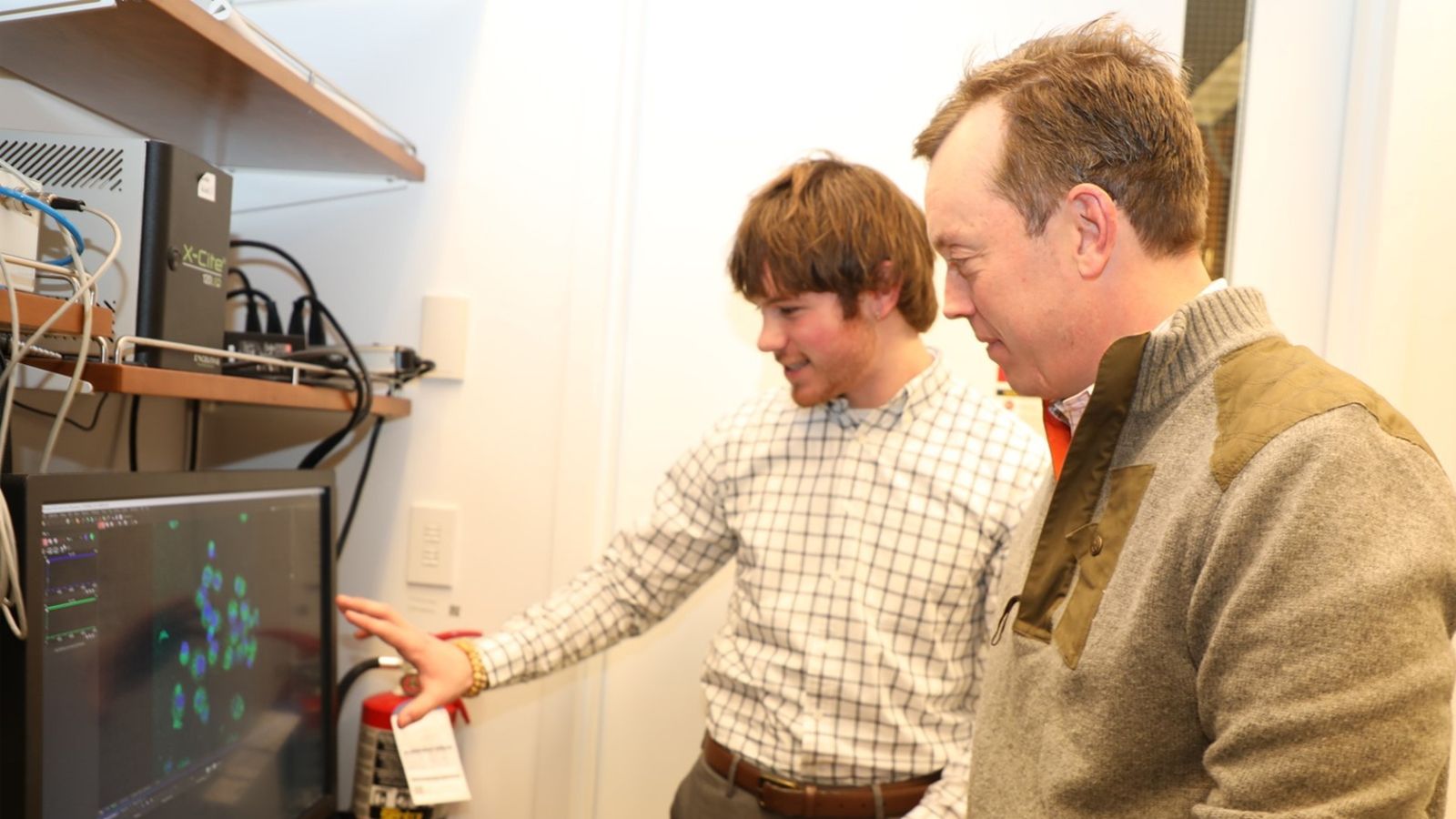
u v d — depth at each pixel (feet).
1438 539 1.81
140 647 3.04
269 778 3.85
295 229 5.30
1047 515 2.48
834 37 4.97
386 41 5.23
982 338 2.55
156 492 3.10
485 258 5.18
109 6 2.94
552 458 5.14
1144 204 2.26
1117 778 2.12
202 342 3.65
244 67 3.48
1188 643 2.04
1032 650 2.42
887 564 3.94
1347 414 1.92
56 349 2.99
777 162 5.01
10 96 3.69
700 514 4.49
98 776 2.83
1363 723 1.71
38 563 2.54
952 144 2.48
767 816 3.90
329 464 5.29
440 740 4.47
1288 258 4.78
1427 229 4.56
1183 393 2.23
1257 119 4.77
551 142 5.12
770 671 4.00
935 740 3.86
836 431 4.20
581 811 5.15
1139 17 4.79
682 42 5.06
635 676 5.16
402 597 5.26
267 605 3.85
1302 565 1.82
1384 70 4.53
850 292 3.80
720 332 5.06
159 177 3.37
